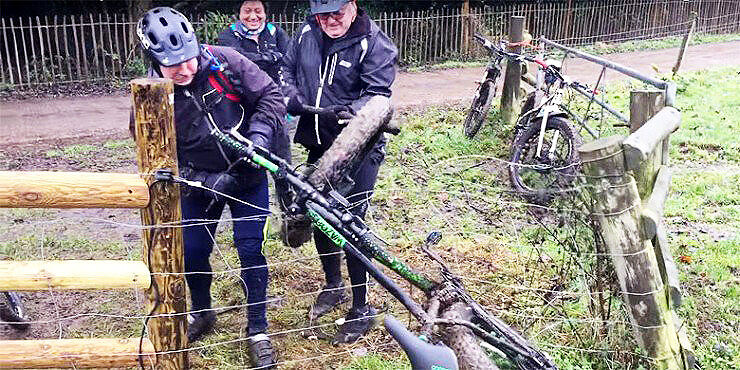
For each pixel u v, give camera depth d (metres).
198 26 12.59
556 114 5.93
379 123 3.06
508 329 2.84
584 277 3.23
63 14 12.74
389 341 3.60
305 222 3.08
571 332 3.44
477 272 4.29
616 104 9.45
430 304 2.79
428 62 14.27
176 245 2.60
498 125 7.93
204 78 2.99
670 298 3.09
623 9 17.42
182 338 2.73
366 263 2.81
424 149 7.19
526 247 4.58
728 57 15.03
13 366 2.63
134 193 2.48
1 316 3.74
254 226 3.31
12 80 11.16
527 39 7.76
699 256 4.61
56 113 9.48
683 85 10.58
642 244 2.93
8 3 12.54
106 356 2.69
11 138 7.99
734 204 5.72
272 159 2.88
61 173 2.45
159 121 2.45
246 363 3.41
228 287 4.16
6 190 2.36
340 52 3.50
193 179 3.11
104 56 11.89
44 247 4.77
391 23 13.80
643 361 3.09
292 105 3.55
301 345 3.59
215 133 2.87
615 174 2.87
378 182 5.97
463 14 14.57
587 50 15.84
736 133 7.82
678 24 18.42
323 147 3.69
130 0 12.66
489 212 5.23
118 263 2.61
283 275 4.34
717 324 3.74
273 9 13.92
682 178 6.25
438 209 5.41
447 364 2.38
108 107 9.97
